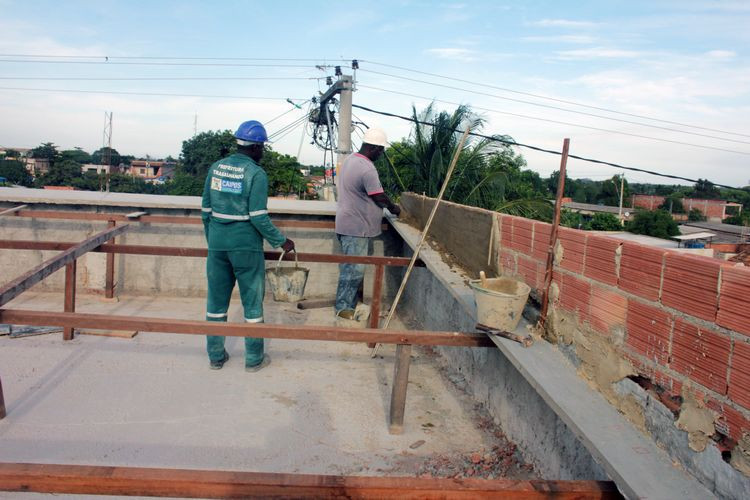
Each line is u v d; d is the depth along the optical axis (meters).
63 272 6.14
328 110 18.02
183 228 6.19
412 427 3.52
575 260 2.65
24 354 4.33
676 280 1.95
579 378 2.54
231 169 3.94
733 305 1.70
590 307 2.50
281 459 3.07
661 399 2.01
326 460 3.09
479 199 13.55
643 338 2.12
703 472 1.79
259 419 3.51
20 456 2.95
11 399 3.58
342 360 4.61
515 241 3.41
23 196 5.87
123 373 4.09
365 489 1.84
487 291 2.92
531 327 3.05
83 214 5.67
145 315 5.50
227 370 4.26
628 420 2.18
